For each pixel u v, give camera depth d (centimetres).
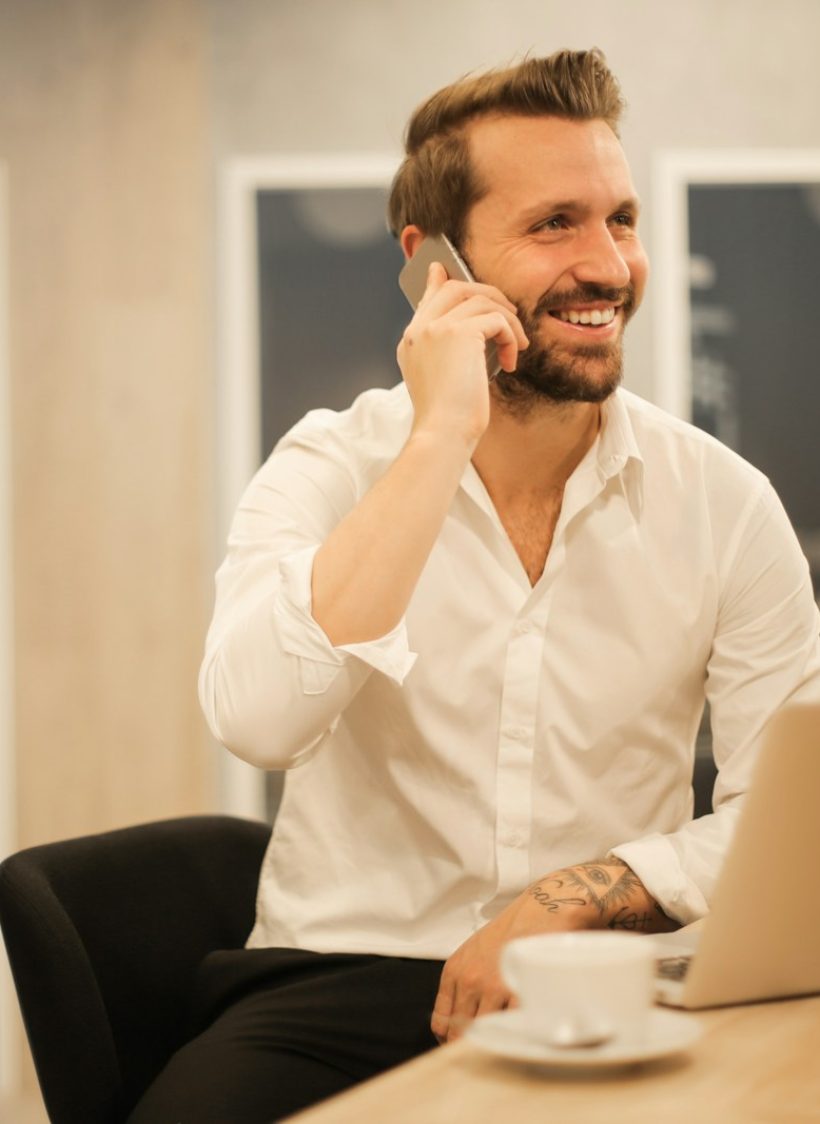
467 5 386
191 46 388
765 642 186
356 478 192
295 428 198
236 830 197
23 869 167
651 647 185
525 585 185
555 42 385
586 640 185
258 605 163
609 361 180
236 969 179
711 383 384
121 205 388
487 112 183
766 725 181
